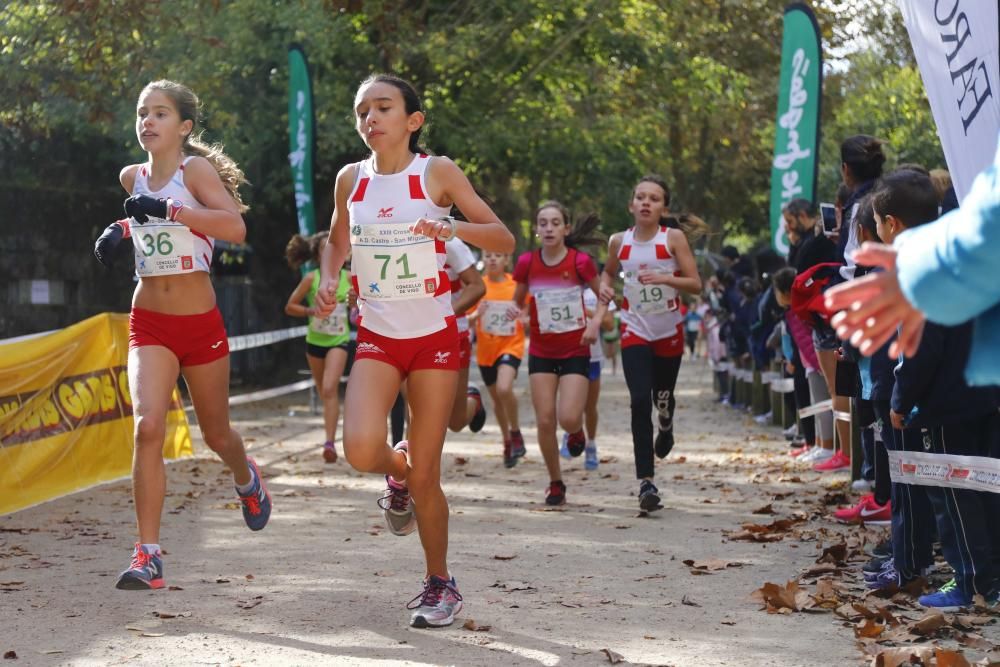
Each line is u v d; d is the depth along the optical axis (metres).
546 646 4.71
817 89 12.03
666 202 8.34
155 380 5.45
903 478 5.39
